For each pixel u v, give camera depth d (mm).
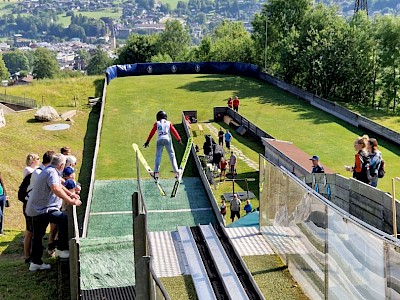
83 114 46344
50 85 60750
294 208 10297
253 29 73312
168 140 15859
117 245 11383
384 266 7383
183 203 26219
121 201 26719
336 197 15328
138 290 6965
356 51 56500
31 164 11266
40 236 9992
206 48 82188
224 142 35125
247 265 10797
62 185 10680
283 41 61500
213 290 9664
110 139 37906
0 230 14828
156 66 62469
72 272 8891
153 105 47250
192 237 11773
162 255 11016
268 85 55250
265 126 40000
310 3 70188
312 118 42250
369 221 13750
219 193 27078
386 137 36125
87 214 23891
